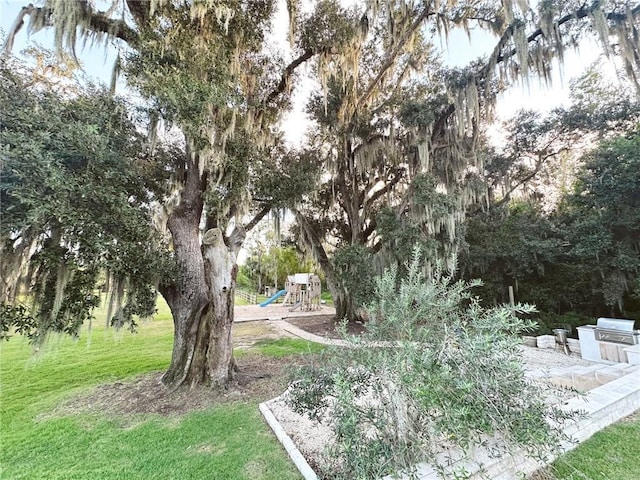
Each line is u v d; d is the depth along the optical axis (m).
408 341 2.01
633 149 6.46
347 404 1.96
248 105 5.21
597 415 2.91
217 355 4.80
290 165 6.43
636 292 7.02
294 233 11.21
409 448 1.83
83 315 3.71
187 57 4.15
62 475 2.65
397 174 9.59
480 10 6.57
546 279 9.09
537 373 4.76
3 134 2.80
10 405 4.24
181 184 5.41
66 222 3.16
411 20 6.57
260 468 2.66
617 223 6.99
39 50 3.63
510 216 9.84
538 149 9.88
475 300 2.31
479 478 1.89
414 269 2.37
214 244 4.90
